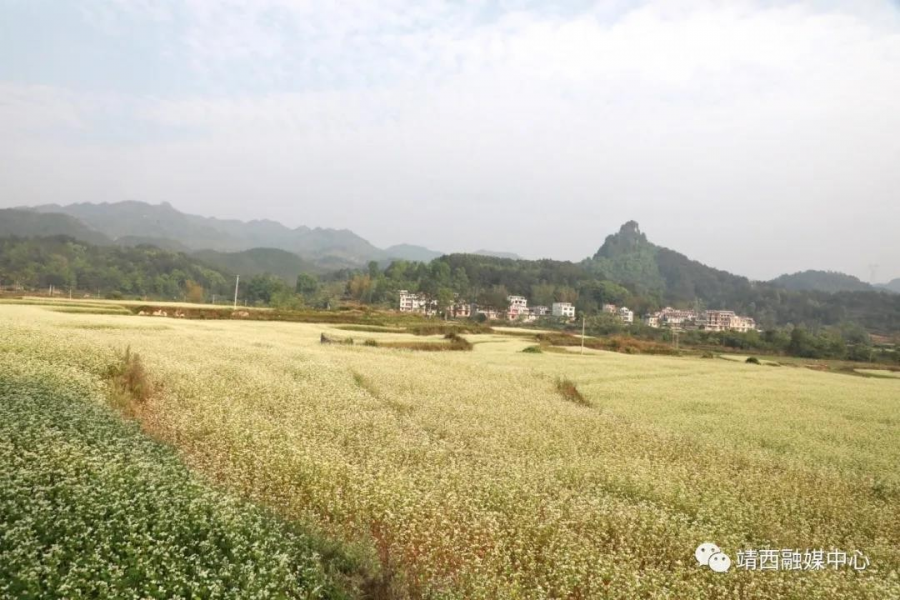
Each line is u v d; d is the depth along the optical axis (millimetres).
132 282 170125
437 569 9883
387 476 13352
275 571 8141
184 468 11953
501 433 20438
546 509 12711
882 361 94562
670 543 11875
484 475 14656
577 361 52938
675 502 14781
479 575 9516
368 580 8844
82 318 45281
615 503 13992
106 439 12305
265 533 9469
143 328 42281
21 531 7684
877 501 16922
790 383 46844
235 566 8125
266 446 15055
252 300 162000
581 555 10609
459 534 11141
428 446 17141
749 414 30266
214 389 21609
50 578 6820
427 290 174500
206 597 7438
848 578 11258
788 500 15672
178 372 23484
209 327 50469
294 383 24625
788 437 24875
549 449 19016
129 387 19609
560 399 29250
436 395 26875
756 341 102750
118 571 7172
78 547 7859
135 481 10195
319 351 38781
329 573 8875
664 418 27594
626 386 38250
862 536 13773
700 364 60719
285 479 12914
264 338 44344
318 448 15367
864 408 34719
